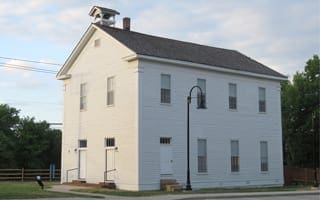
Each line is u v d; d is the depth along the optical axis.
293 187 39.06
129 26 39.66
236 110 39.09
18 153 64.44
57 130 70.62
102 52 37.22
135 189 32.69
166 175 34.12
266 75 41.06
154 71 34.34
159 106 34.31
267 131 41.25
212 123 37.34
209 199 27.67
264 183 40.34
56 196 26.42
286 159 57.75
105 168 35.72
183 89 35.84
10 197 24.98
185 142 35.50
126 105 34.28
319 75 55.38
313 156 53.28
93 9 39.78
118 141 34.72
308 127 53.91
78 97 39.47
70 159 39.66
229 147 38.25
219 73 38.31
